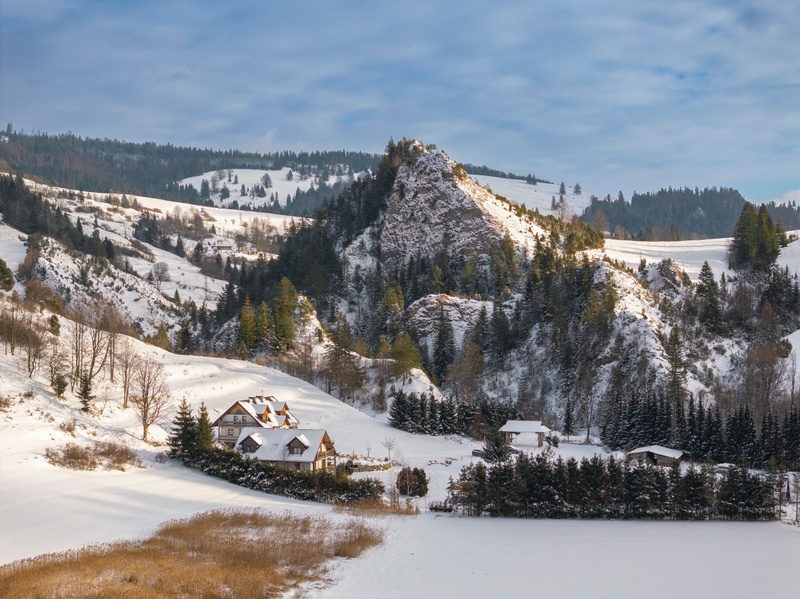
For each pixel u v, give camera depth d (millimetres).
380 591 58688
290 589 58062
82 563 58500
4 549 63031
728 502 94000
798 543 79062
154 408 126062
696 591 60844
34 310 144625
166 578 56438
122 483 91500
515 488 93500
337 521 83312
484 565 67125
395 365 184875
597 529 85625
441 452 141500
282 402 148625
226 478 102750
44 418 103188
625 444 148500
